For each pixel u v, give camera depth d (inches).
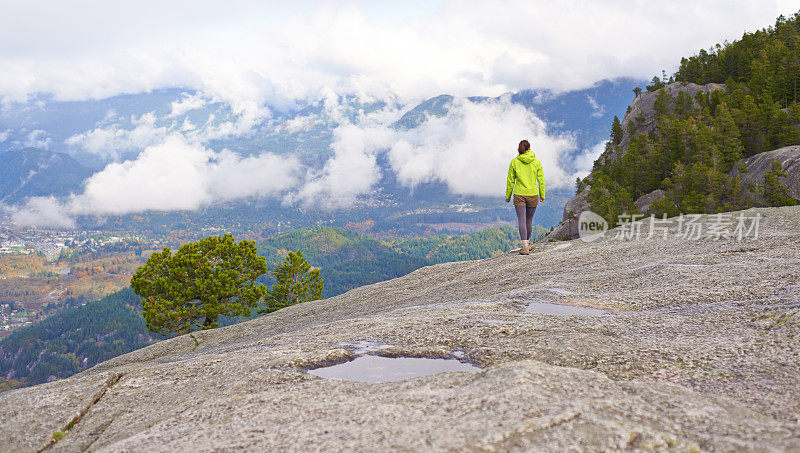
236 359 243.0
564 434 115.0
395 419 132.8
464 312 313.0
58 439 169.3
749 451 103.7
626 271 394.0
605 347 212.5
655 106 4923.7
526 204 596.1
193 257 1350.9
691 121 4094.5
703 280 315.0
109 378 226.1
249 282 1523.1
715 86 4847.4
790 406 143.1
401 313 362.6
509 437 114.2
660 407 134.5
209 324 1386.6
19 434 171.3
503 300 346.0
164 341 521.3
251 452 123.7
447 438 115.5
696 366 185.8
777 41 4643.2
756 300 256.8
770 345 191.9
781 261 324.2
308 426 136.8
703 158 3415.4
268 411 155.9
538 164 596.4
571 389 145.6
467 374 174.7
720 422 121.5
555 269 471.8
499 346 230.1
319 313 534.9
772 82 4013.3
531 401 133.3
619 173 4335.6
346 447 117.7
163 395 203.3
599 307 304.5
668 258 406.3
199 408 170.6
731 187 2773.1
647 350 206.2
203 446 132.5
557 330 244.8
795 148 2554.1
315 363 227.9
